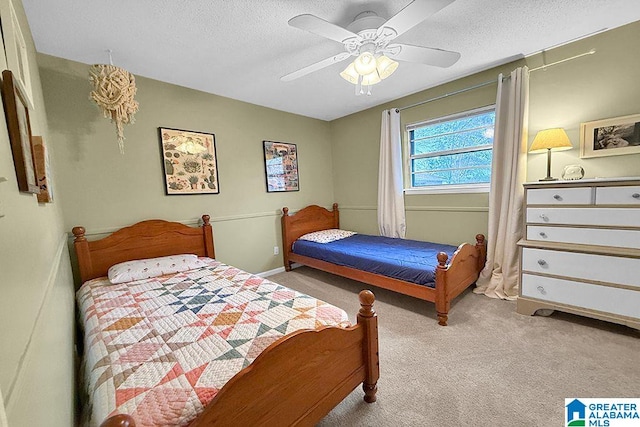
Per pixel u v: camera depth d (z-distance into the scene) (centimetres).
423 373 166
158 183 268
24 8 154
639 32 200
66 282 170
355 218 421
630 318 183
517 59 254
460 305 253
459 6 174
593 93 221
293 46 211
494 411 136
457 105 299
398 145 347
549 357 173
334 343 122
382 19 167
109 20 171
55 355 92
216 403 83
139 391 91
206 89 293
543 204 218
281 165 375
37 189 90
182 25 180
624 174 212
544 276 218
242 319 140
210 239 294
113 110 200
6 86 70
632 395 141
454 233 316
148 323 139
